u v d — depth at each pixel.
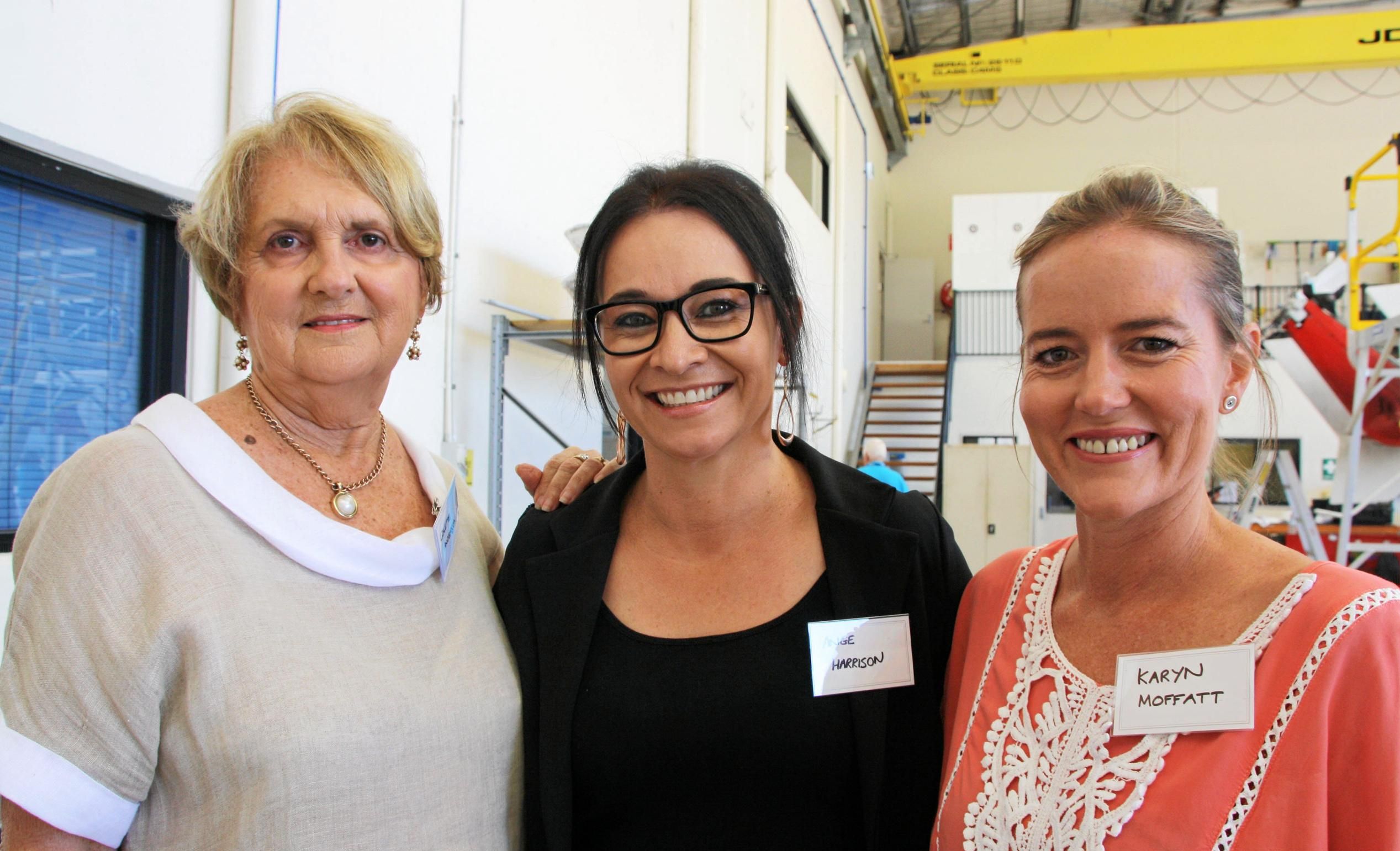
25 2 1.80
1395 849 0.76
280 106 1.14
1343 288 5.44
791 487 1.31
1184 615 0.93
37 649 0.93
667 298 1.12
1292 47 11.87
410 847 1.04
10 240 1.95
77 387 2.09
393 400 2.86
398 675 1.08
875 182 14.12
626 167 4.93
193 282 2.29
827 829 1.16
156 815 0.99
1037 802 0.94
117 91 1.98
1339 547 4.67
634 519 1.31
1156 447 0.93
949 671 1.23
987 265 11.66
